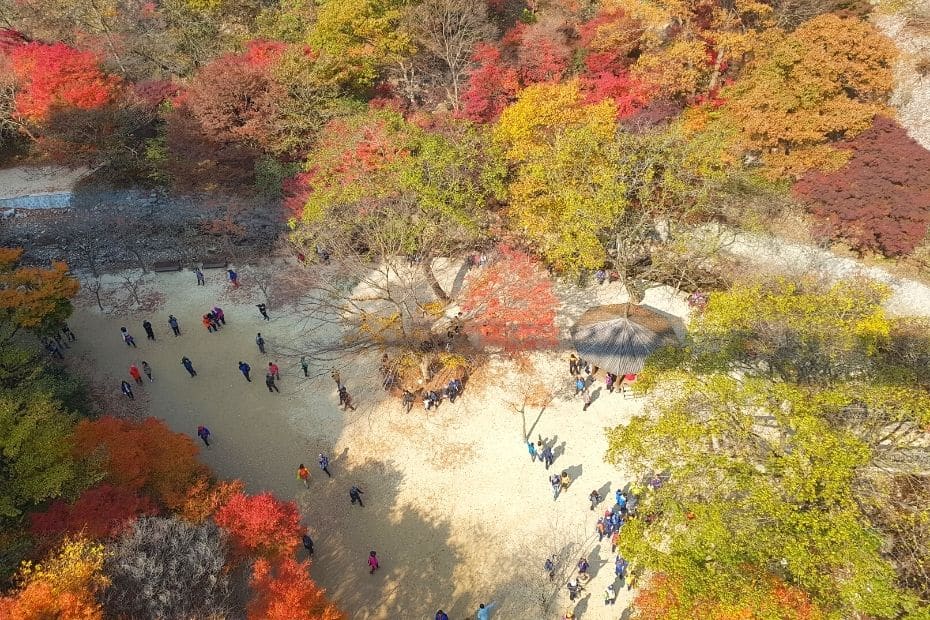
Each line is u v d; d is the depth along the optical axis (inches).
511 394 1268.5
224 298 1552.7
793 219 1485.0
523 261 1352.1
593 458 1128.8
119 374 1330.0
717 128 1421.0
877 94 1499.8
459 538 1002.1
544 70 1678.2
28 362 1138.7
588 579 921.5
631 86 1601.9
